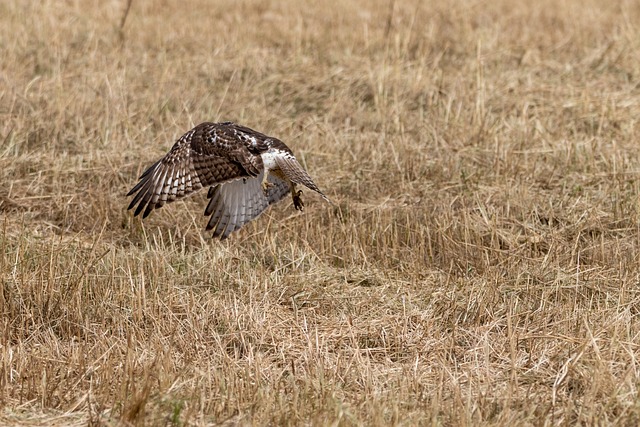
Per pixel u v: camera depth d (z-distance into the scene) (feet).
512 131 65.00
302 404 33.45
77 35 86.99
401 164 59.62
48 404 34.53
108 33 88.22
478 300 42.73
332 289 44.86
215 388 35.32
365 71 77.15
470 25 92.48
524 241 50.57
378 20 96.53
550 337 39.11
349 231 50.42
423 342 39.86
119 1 100.63
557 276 45.01
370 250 49.57
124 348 38.40
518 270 46.29
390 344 40.01
